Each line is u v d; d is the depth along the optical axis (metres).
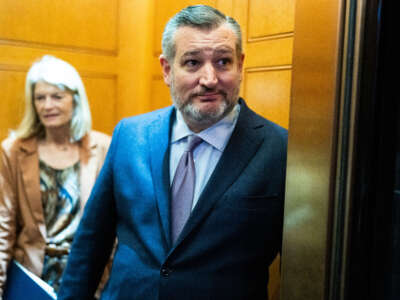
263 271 1.15
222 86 1.09
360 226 0.74
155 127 1.28
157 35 2.96
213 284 1.07
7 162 2.12
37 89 2.12
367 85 0.72
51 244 2.10
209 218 1.10
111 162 1.33
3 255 2.07
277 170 1.12
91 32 2.95
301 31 0.80
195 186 1.17
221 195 1.11
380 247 0.74
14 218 2.12
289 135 0.83
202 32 1.07
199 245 1.09
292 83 0.82
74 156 2.20
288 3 1.92
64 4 2.84
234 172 1.12
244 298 1.08
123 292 1.16
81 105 2.22
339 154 0.74
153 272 1.12
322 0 0.75
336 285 0.75
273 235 1.12
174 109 1.30
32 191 2.11
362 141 0.73
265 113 2.06
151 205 1.18
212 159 1.19
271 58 2.02
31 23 2.74
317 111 0.77
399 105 0.72
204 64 1.08
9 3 2.66
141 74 2.98
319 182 0.77
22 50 2.72
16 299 2.01
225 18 1.12
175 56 1.12
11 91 2.71
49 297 1.90
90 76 2.97
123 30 3.03
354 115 0.72
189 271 1.09
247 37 2.15
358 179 0.73
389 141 0.73
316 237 0.77
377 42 0.72
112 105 3.08
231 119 1.21
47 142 2.17
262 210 1.09
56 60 2.21
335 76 0.73
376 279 0.75
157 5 2.93
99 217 1.35
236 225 1.09
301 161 0.80
